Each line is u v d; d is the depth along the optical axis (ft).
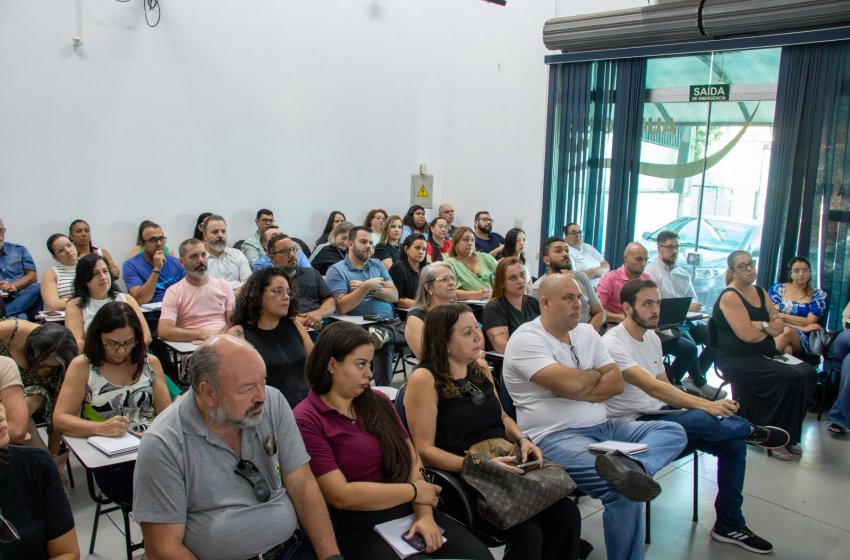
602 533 8.82
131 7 17.54
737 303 12.40
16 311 15.55
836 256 15.71
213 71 19.33
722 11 16.35
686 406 8.66
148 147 18.29
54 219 16.88
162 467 5.16
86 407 7.69
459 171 24.98
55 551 5.13
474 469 6.59
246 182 20.44
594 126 20.15
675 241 15.72
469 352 7.22
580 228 19.33
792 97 16.12
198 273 12.19
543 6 21.56
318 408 6.36
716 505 8.80
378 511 6.19
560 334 8.41
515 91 22.74
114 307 7.61
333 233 18.02
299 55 21.15
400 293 15.69
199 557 5.33
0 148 15.90
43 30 16.24
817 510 9.72
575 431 8.12
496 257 21.91
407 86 24.08
